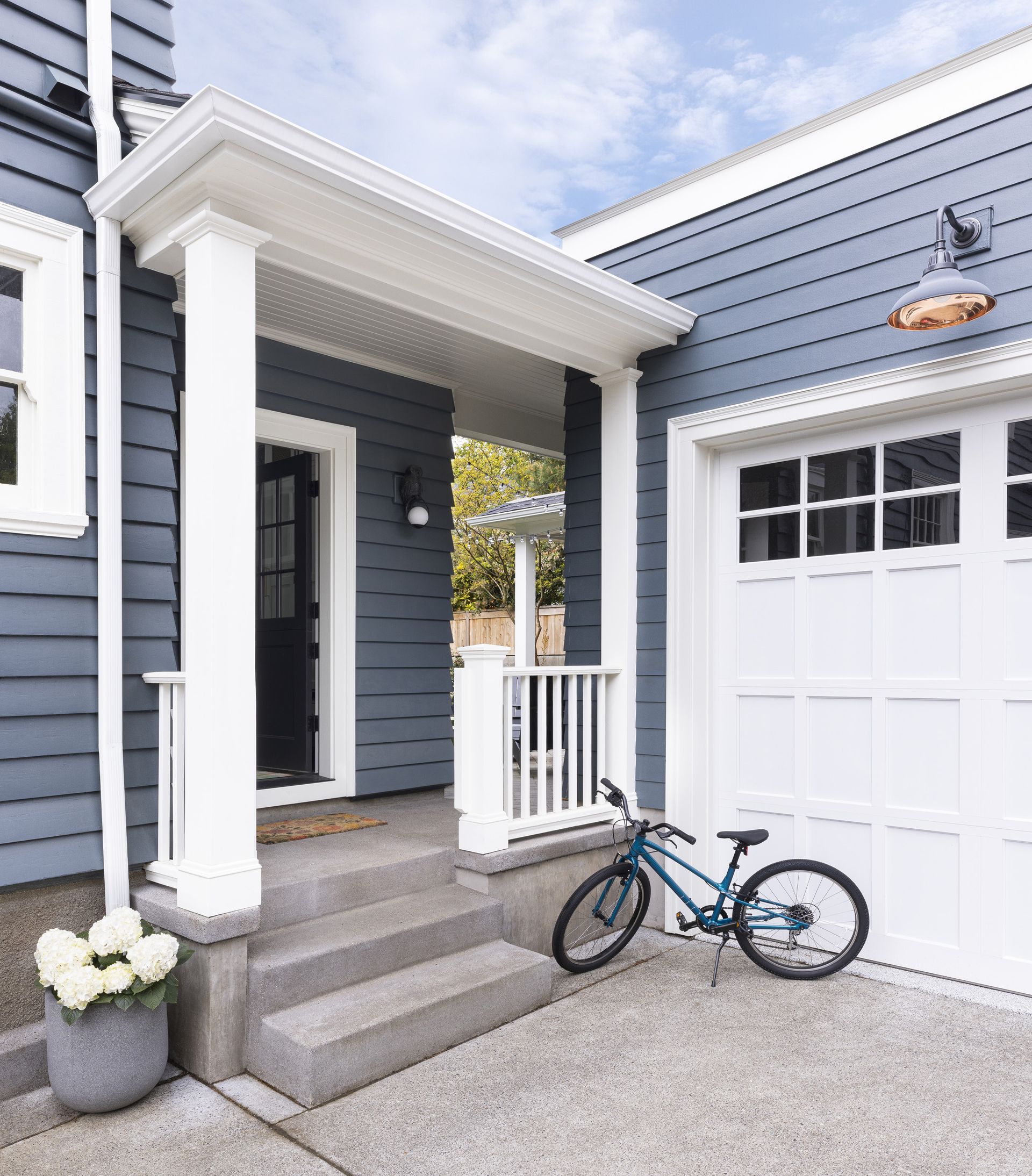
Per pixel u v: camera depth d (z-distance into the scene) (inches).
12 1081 100.0
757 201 157.3
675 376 167.3
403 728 196.2
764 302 155.6
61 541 111.4
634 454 171.3
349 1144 89.5
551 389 218.4
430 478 206.8
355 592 188.1
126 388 119.8
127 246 121.2
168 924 105.8
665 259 170.7
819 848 149.9
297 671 192.2
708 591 165.3
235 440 108.9
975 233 129.4
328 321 169.0
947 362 132.1
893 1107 96.6
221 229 108.0
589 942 152.1
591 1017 121.5
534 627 342.3
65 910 109.2
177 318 156.6
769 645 158.1
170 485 123.8
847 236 145.5
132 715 117.3
